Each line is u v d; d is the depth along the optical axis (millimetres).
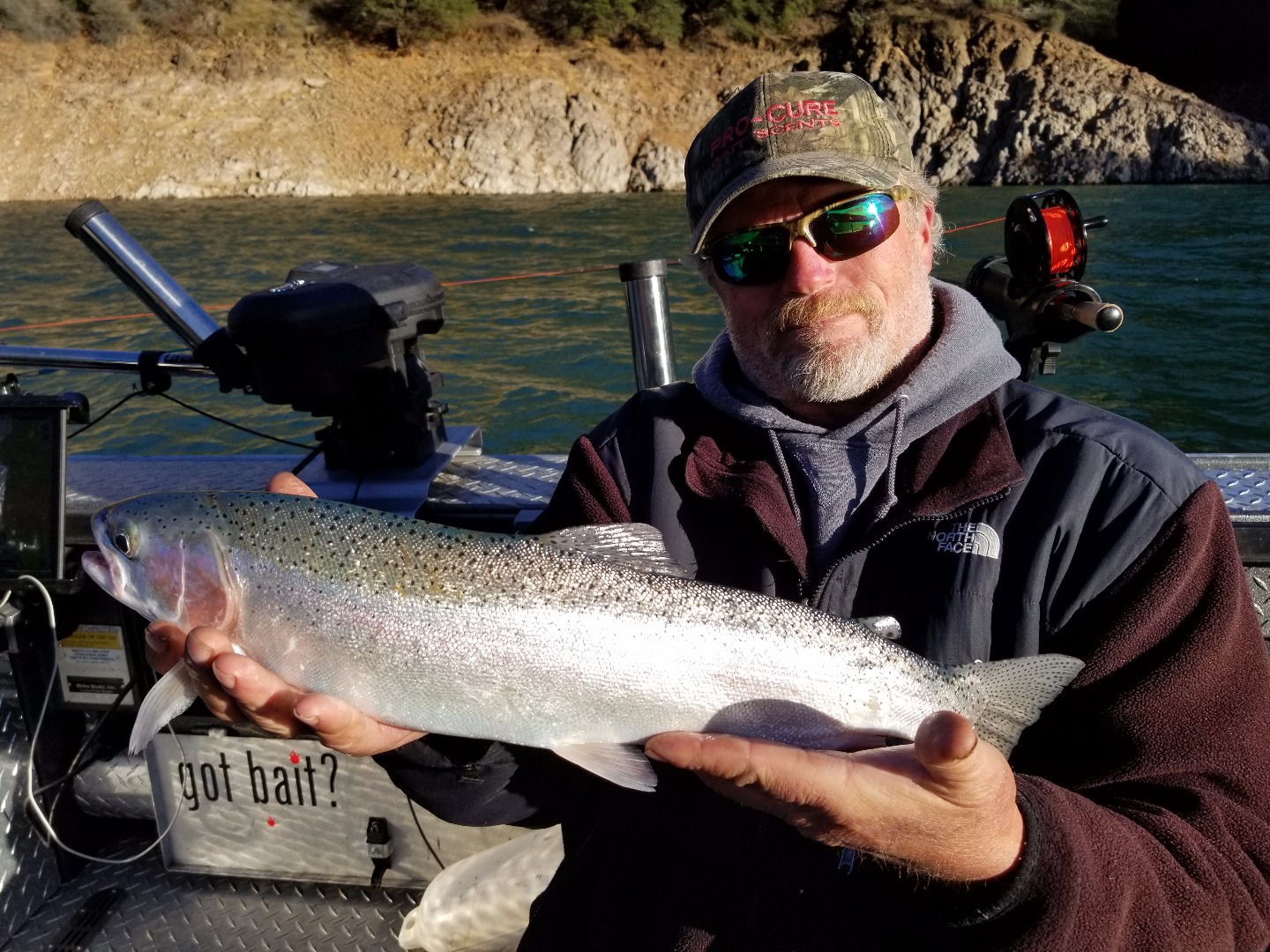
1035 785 552
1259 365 3059
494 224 7074
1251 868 542
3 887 954
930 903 550
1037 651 610
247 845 994
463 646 668
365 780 957
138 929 946
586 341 3467
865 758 530
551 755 730
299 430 2588
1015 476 628
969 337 694
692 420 745
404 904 971
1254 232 5797
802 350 687
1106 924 514
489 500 1033
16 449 907
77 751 1010
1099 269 4699
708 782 553
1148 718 568
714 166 712
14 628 907
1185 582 584
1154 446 631
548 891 716
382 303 1056
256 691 641
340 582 687
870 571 656
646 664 653
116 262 1090
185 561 699
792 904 610
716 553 695
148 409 2764
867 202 672
